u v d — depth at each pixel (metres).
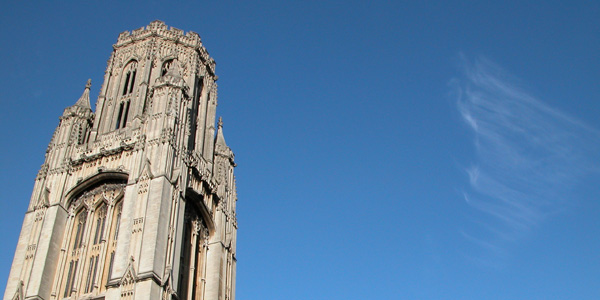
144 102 69.44
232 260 67.81
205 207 65.19
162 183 57.28
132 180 58.78
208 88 79.50
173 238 55.50
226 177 72.94
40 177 64.44
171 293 51.81
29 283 55.62
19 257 57.94
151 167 59.34
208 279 63.12
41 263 56.72
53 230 59.06
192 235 62.91
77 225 61.25
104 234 58.25
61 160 65.19
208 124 76.19
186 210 62.81
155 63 75.00
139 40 78.25
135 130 64.50
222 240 66.62
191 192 62.50
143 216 55.03
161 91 67.12
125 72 75.69
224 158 74.25
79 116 69.94
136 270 51.41
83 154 64.75
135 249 52.97
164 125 63.06
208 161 72.00
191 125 71.88
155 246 52.50
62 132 68.31
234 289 66.44
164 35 78.69
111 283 51.19
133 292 49.84
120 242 54.09
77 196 62.81
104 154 63.50
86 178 62.19
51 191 62.59
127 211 56.19
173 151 61.28
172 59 76.31
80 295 55.12
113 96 72.69
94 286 54.78
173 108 64.94
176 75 69.38
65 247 59.16
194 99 74.31
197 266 62.78
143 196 56.78
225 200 70.25
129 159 61.94
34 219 60.50
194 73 75.62
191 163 64.31
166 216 55.81
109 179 62.16
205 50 81.88
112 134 66.38
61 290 56.44
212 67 83.06
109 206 60.19
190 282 59.91
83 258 57.75
